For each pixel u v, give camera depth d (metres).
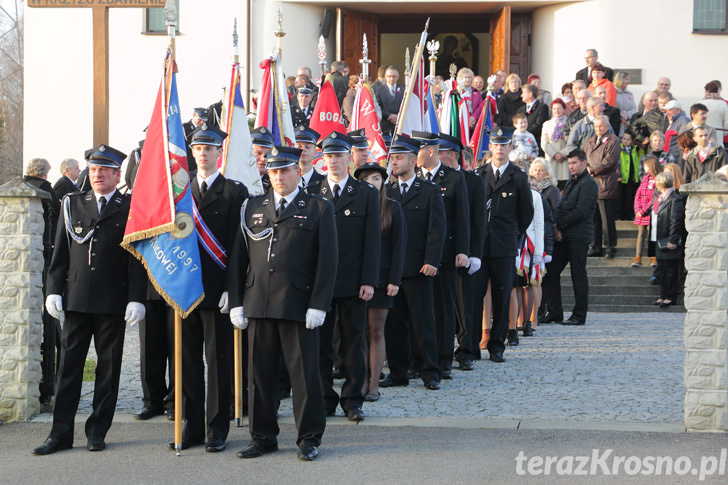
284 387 9.27
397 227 9.08
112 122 22.61
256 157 9.18
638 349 12.16
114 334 7.50
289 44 22.73
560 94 22.84
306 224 7.14
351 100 16.92
